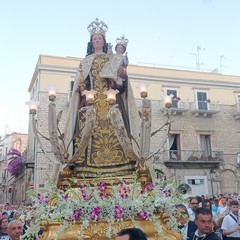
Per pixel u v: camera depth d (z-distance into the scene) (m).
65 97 24.83
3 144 51.94
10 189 41.38
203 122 28.97
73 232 4.74
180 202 5.29
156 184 5.39
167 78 28.81
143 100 5.55
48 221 4.89
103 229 4.75
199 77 30.30
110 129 6.32
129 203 4.80
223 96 30.25
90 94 5.49
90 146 6.24
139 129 6.38
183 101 28.89
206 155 28.17
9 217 10.44
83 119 6.30
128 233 2.27
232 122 29.78
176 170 27.25
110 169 6.11
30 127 29.55
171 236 5.03
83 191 4.99
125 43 6.95
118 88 6.56
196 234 4.54
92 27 7.02
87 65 6.68
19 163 32.78
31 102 6.02
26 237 4.97
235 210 7.57
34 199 5.13
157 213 5.16
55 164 6.12
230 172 28.69
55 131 5.62
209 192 27.59
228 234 7.37
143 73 28.64
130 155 5.63
